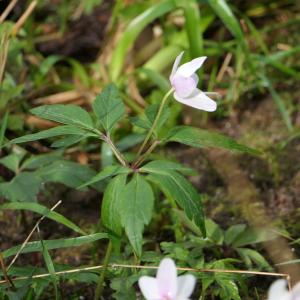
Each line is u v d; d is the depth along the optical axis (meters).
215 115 0.82
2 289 0.53
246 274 0.58
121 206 0.50
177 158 0.77
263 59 0.81
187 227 0.65
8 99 0.72
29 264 0.64
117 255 0.57
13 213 0.70
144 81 0.84
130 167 0.52
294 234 0.64
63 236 0.67
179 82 0.51
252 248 0.63
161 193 0.71
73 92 0.82
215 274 0.55
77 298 0.58
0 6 0.82
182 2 0.79
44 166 0.63
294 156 0.74
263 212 0.68
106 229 0.52
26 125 0.76
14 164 0.63
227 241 0.61
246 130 0.80
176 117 0.79
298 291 0.45
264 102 0.83
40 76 0.82
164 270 0.46
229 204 0.70
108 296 0.59
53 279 0.53
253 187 0.71
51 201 0.71
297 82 0.85
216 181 0.73
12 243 0.67
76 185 0.62
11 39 0.77
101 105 0.54
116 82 0.81
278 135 0.78
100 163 0.76
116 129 0.77
